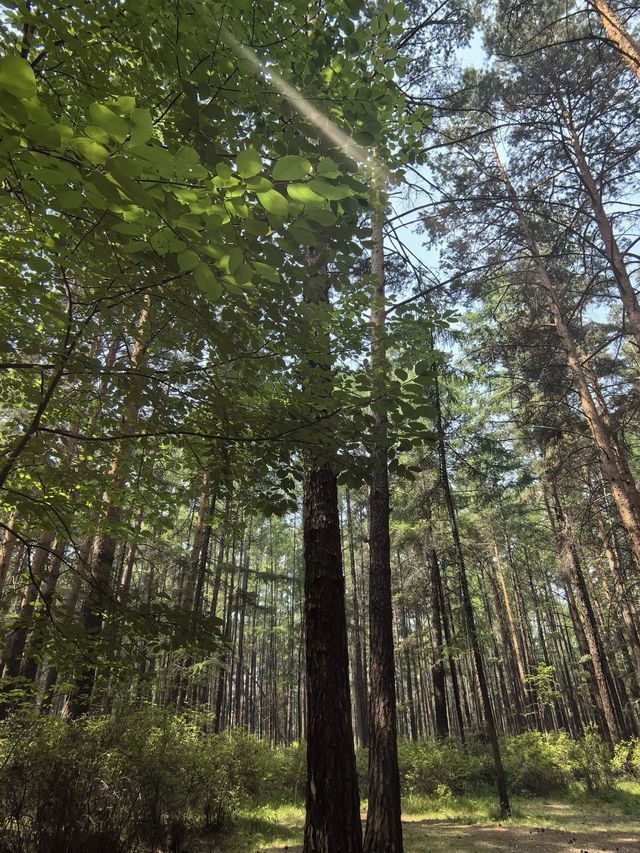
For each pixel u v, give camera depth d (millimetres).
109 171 1427
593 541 15141
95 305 3016
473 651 11828
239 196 1563
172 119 2916
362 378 3584
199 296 2844
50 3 2621
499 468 14555
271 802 10828
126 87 3014
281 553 32156
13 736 6168
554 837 8828
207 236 1653
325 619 4793
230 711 30234
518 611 30422
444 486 12781
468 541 17609
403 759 13711
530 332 13008
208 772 8422
